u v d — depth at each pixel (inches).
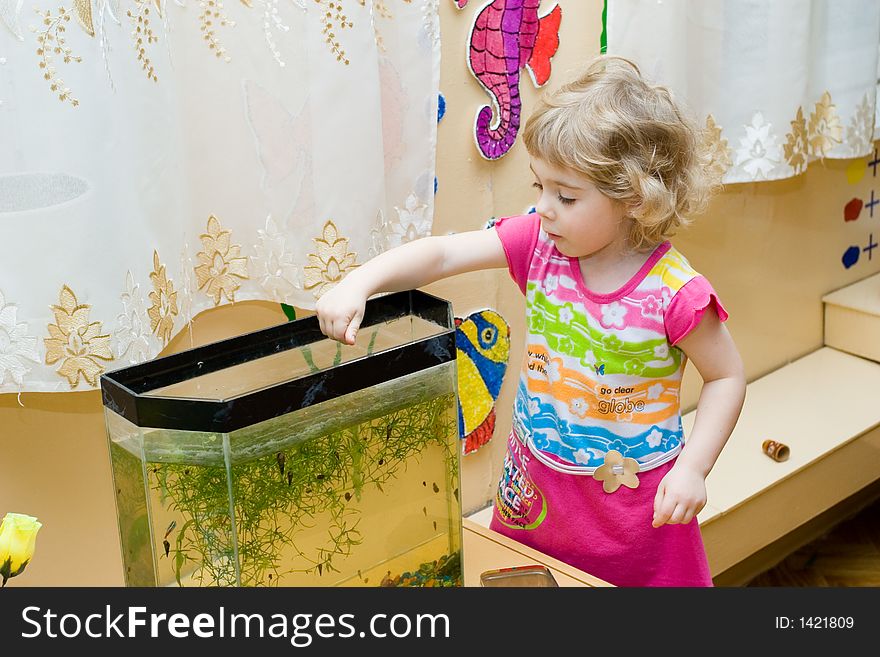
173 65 38.5
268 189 41.2
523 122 51.9
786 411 69.3
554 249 40.5
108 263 35.2
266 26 39.2
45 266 34.4
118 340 36.0
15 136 33.2
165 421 28.7
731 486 60.7
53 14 32.6
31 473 42.0
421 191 45.6
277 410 29.5
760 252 70.4
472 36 48.0
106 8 33.9
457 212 50.8
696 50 55.8
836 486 67.0
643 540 41.0
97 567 44.9
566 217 36.9
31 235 34.0
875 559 72.7
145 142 36.2
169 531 30.0
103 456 43.6
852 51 61.0
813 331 77.9
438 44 44.0
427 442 34.2
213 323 44.6
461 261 40.8
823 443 65.1
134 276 36.2
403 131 44.2
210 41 39.6
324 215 40.9
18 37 32.4
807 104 60.5
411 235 45.8
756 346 73.4
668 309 37.9
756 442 65.5
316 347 36.4
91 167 34.2
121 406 29.7
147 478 29.5
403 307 38.3
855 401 70.4
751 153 58.0
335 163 40.4
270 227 41.7
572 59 52.9
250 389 34.3
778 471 62.1
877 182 78.6
